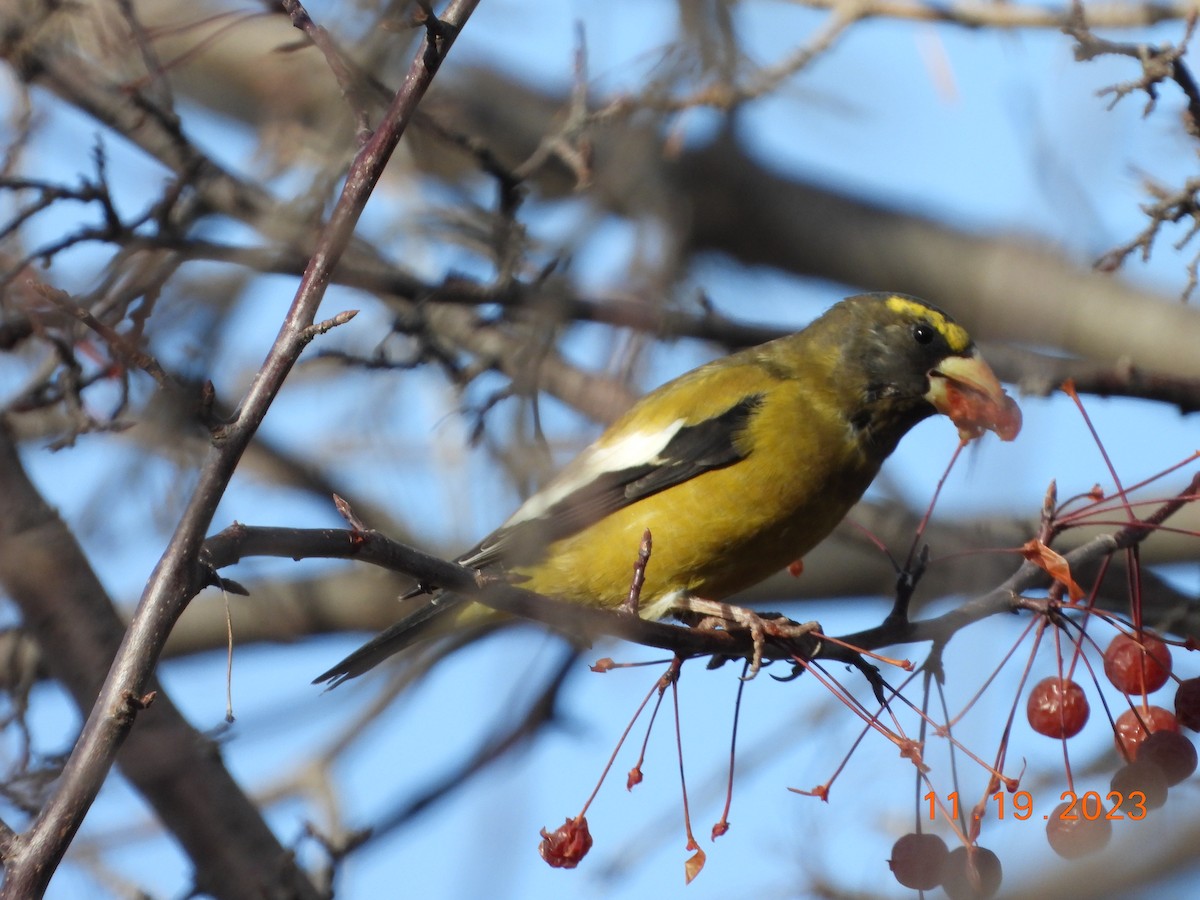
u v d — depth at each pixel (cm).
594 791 842
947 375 1156
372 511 1534
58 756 1050
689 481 1127
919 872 782
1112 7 1060
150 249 1084
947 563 1241
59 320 1073
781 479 1127
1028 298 1212
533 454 1193
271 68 1259
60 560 1068
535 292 1158
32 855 612
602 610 851
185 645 1578
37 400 1099
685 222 1284
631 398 1227
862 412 1172
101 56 1201
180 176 1097
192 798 1051
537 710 1167
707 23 1116
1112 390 1141
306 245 1141
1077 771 970
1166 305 1545
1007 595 845
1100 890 518
